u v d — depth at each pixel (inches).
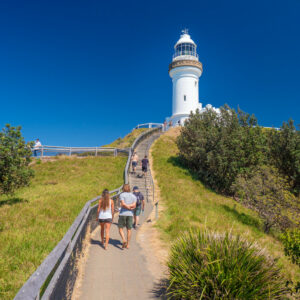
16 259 240.4
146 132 1439.5
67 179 812.0
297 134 866.1
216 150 813.2
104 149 1136.8
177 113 1987.0
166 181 804.6
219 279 170.6
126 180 740.0
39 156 1048.2
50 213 418.6
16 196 577.3
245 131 822.5
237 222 524.1
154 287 206.1
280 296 176.2
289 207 530.9
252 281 171.8
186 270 186.5
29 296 97.5
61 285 146.7
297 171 811.4
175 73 2020.2
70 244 184.2
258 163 766.5
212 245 192.7
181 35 2129.7
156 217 474.3
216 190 807.1
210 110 1048.2
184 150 991.6
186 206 557.9
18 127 473.4
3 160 452.1
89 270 232.7
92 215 370.0
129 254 282.7
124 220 306.0
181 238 221.6
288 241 284.5
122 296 189.3
